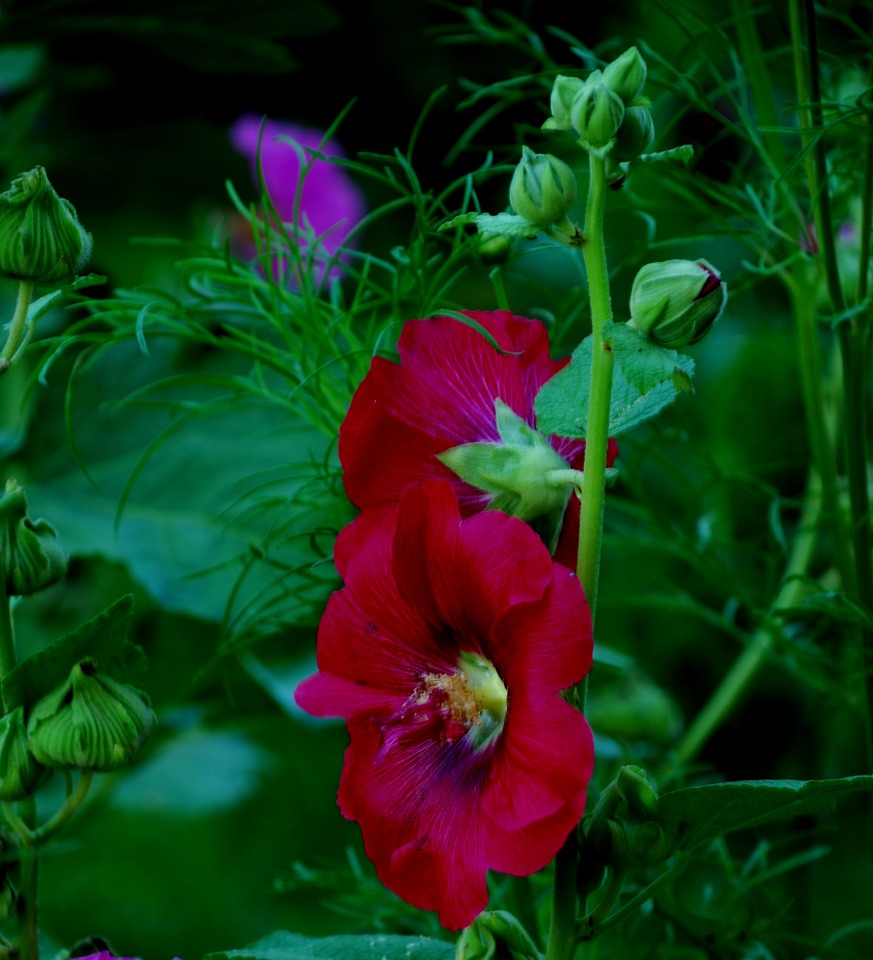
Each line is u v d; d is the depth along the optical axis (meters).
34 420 1.10
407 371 0.74
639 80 0.70
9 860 0.77
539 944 0.86
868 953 1.00
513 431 0.74
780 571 1.14
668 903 0.91
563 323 0.95
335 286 0.89
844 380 0.87
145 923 1.22
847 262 0.94
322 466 0.90
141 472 1.07
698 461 1.04
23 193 0.73
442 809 0.71
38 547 0.76
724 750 1.15
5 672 0.76
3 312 1.11
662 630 1.18
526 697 0.69
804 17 0.90
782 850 1.02
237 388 0.92
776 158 0.92
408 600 0.72
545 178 0.70
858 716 1.00
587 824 0.72
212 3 1.05
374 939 0.77
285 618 0.92
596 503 0.70
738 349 1.18
